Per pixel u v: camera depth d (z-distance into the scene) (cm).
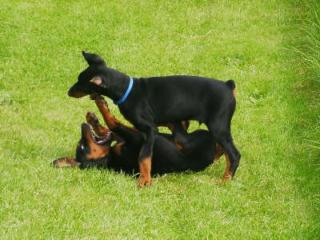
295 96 1462
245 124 1356
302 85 1499
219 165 1216
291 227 1032
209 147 1185
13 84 1462
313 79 1472
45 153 1205
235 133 1324
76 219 997
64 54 1591
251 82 1519
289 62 1595
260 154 1249
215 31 1739
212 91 1144
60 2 1825
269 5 1859
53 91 1448
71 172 1122
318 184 1147
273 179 1169
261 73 1562
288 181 1164
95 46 1636
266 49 1655
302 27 1698
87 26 1712
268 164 1219
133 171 1161
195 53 1634
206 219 1039
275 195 1124
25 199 1032
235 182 1152
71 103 1406
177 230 1012
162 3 1855
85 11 1784
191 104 1149
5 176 1084
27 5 1795
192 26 1758
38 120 1326
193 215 1047
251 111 1418
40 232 959
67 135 1279
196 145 1178
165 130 1328
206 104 1145
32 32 1669
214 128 1140
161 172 1170
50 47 1612
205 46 1666
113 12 1788
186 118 1160
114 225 991
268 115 1398
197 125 1352
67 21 1730
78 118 1352
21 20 1711
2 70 1506
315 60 1474
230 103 1143
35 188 1062
